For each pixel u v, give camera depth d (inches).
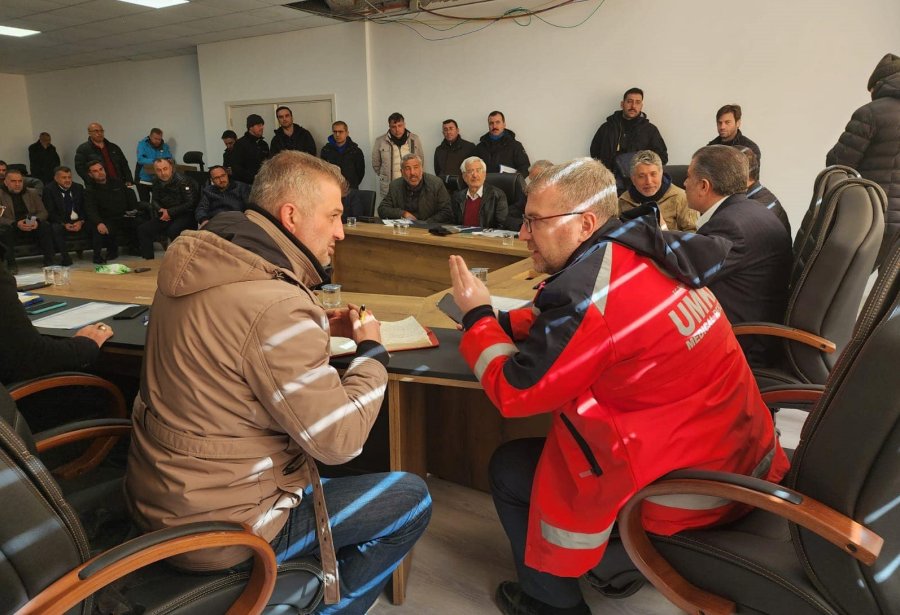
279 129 267.6
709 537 41.0
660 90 201.6
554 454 45.9
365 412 41.3
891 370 29.4
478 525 72.2
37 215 243.0
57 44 308.0
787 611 36.7
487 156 227.1
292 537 42.1
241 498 37.7
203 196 228.2
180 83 343.3
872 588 32.4
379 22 250.8
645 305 40.8
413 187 193.0
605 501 42.0
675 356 41.4
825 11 170.7
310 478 42.8
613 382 42.2
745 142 178.2
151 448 37.3
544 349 40.9
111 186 259.6
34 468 28.2
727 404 43.6
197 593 36.6
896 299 29.9
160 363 37.5
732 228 70.6
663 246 42.3
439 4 230.7
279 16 245.9
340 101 270.4
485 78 234.4
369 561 48.0
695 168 76.0
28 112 426.6
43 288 95.7
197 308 36.3
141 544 31.4
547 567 46.1
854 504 31.6
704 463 41.9
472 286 50.4
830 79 173.8
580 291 40.7
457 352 58.7
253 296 36.0
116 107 377.4
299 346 36.2
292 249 42.5
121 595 35.6
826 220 63.2
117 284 98.7
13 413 39.0
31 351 56.3
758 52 183.0
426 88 248.4
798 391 54.7
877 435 30.0
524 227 48.1
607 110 212.8
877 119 116.6
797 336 64.9
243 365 35.6
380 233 156.3
